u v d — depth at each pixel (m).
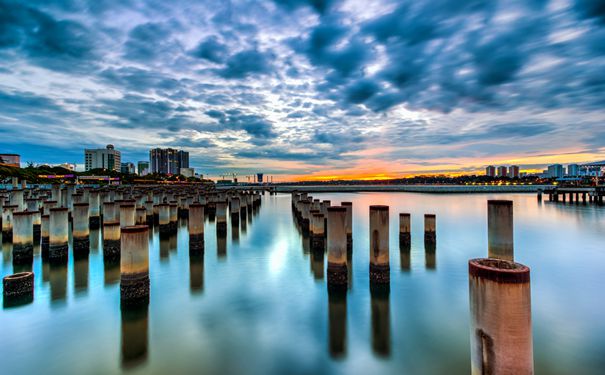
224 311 13.48
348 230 23.34
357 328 11.98
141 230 13.66
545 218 41.44
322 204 28.84
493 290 5.53
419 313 13.17
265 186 146.75
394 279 17.05
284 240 28.41
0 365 9.76
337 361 9.97
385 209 15.40
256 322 12.49
